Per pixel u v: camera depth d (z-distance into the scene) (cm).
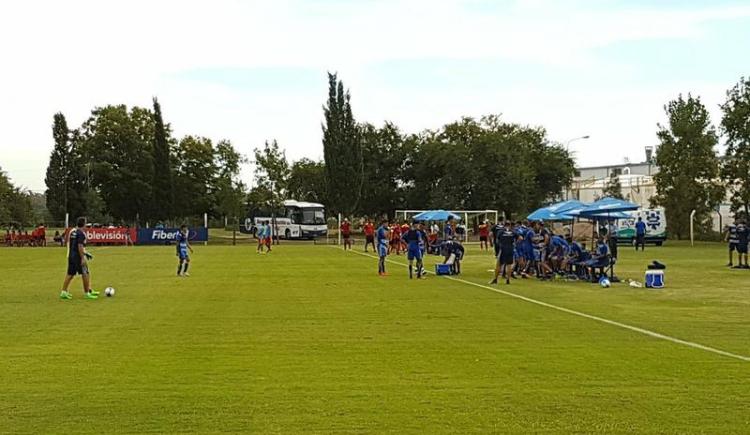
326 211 8675
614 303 2038
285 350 1309
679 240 6650
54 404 933
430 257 4303
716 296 2230
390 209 9056
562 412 894
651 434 805
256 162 8056
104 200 8462
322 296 2202
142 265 3628
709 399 954
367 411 899
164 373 1116
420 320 1689
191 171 8869
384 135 9025
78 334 1491
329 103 7912
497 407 916
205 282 2673
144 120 8631
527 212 8219
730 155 5988
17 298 2148
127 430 823
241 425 841
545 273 2814
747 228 3419
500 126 8594
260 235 5025
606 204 2883
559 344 1367
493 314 1795
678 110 6375
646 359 1220
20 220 8912
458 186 8156
